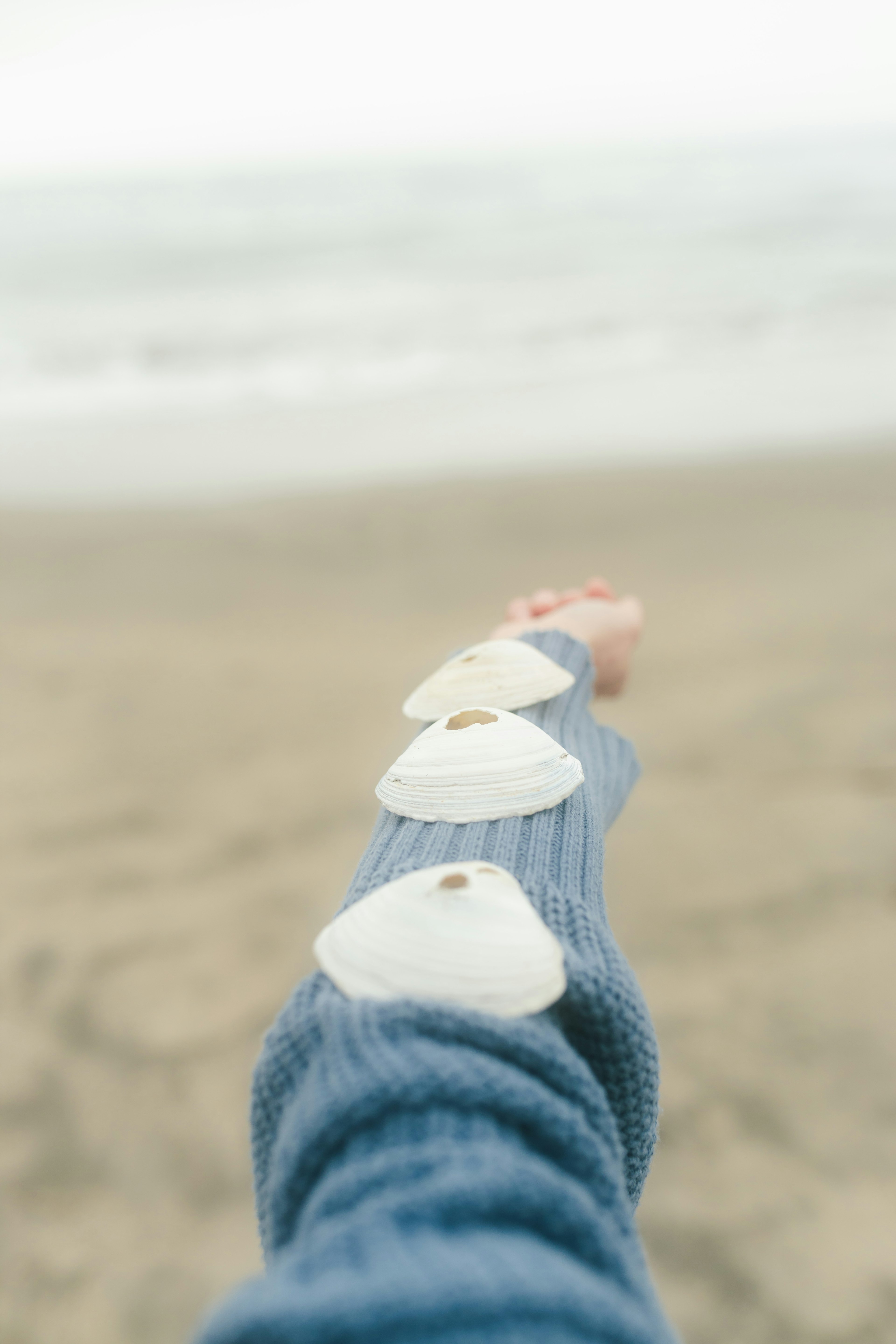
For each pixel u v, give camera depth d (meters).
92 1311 1.39
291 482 4.98
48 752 2.79
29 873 2.29
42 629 3.54
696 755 2.62
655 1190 1.50
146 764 2.74
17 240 16.91
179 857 2.35
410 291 11.20
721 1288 1.36
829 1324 1.31
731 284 10.41
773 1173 1.52
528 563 4.00
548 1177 0.28
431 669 3.23
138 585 3.89
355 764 2.73
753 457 5.07
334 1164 0.30
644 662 3.12
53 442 5.79
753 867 2.19
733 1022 1.80
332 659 3.31
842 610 3.40
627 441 5.46
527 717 0.82
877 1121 1.60
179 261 14.05
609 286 10.78
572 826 0.60
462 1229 0.26
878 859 2.19
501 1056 0.34
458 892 0.44
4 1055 1.79
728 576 3.76
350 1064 0.32
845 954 1.94
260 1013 1.89
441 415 6.18
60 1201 1.54
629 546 4.11
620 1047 0.41
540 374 7.23
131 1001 1.91
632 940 2.00
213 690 3.13
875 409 5.78
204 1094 1.72
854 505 4.38
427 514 4.52
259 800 2.57
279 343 8.76
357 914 0.43
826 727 2.71
